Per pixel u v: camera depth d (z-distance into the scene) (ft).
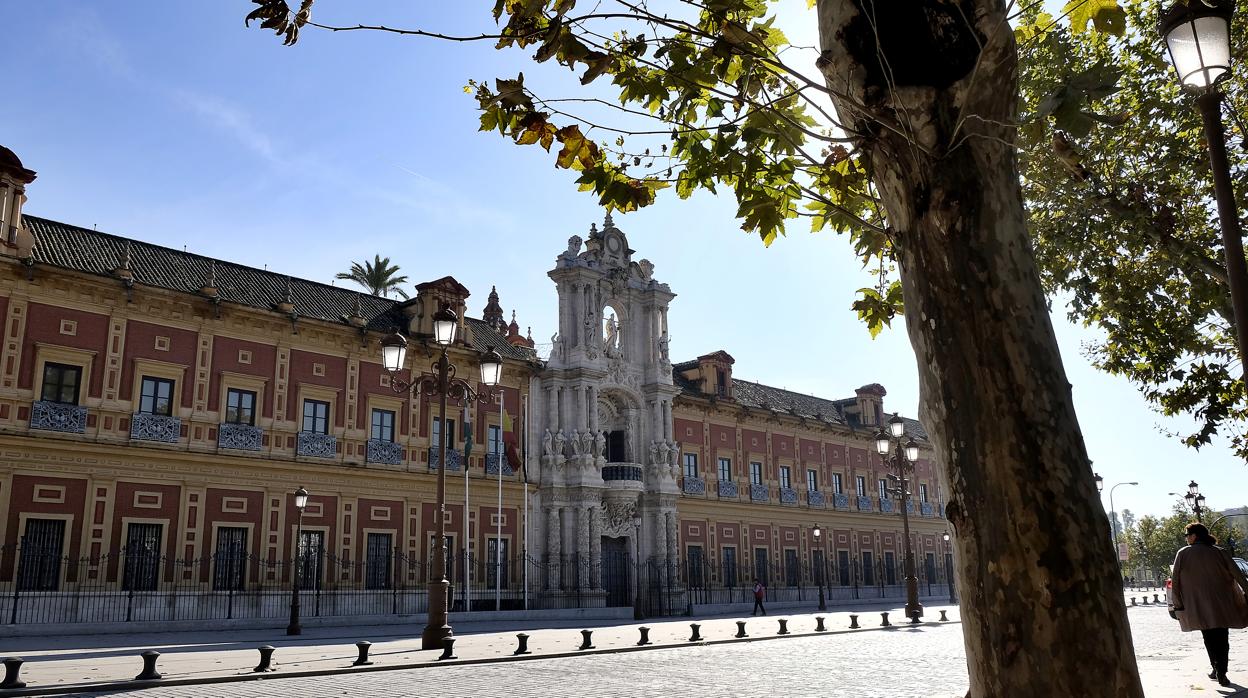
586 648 68.69
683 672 52.08
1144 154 49.14
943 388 16.20
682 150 26.45
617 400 159.63
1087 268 50.96
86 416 100.83
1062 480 15.08
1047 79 44.45
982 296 16.02
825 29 18.44
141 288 105.50
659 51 23.47
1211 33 25.49
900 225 17.47
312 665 55.98
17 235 99.09
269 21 19.65
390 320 132.05
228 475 110.83
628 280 161.99
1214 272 43.55
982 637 15.08
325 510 118.62
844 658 60.54
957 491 15.79
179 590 104.42
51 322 100.07
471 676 51.13
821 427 200.13
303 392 119.03
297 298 124.57
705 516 170.71
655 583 150.92
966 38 16.85
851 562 201.77
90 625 90.27
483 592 132.36
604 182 25.94
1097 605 14.48
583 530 142.72
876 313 34.24
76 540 98.58
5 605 92.17
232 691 44.27
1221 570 37.35
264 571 111.24
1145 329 50.06
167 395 107.96
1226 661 37.22
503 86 22.89
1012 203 16.65
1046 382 15.66
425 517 128.88
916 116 16.79
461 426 135.23
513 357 143.84
